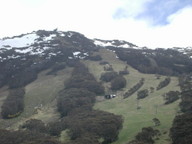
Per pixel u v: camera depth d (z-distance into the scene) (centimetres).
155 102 11769
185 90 12025
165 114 10150
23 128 10681
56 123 10281
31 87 15950
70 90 13938
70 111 11912
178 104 10762
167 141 7856
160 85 13925
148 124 9388
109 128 8938
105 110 12088
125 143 8256
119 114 11188
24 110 13512
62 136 9438
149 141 7944
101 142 8838
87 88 14425
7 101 13850
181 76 15588
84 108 12012
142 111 11075
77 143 8131
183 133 7400
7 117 12781
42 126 10381
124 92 14300
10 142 8538
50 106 13650
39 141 8206
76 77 15562
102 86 14762
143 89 14100
